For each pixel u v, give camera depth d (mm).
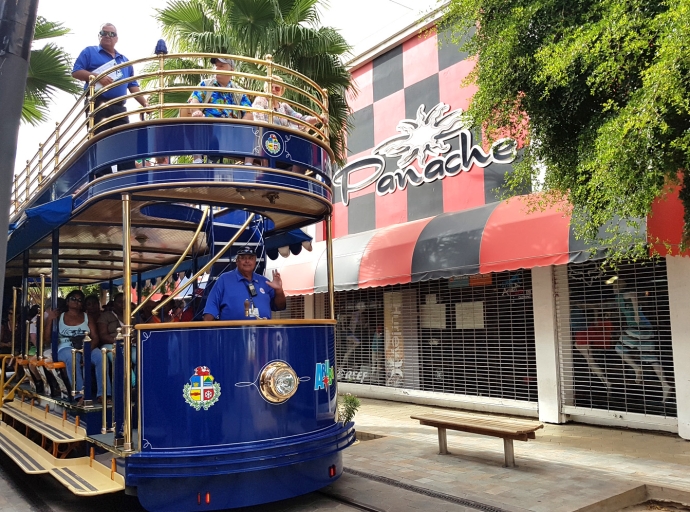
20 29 4609
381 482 6223
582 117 6363
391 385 12227
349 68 13570
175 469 4918
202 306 7219
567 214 7234
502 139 10000
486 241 8961
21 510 5941
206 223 7836
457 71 11227
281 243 8531
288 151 5770
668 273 7977
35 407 8281
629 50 5047
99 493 5023
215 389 5133
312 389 5637
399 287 12188
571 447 7637
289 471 5359
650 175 4938
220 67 6703
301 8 10719
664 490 5719
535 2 6047
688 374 7762
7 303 10992
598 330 8844
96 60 7301
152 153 5414
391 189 12539
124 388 5125
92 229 7609
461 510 5250
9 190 4551
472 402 10516
